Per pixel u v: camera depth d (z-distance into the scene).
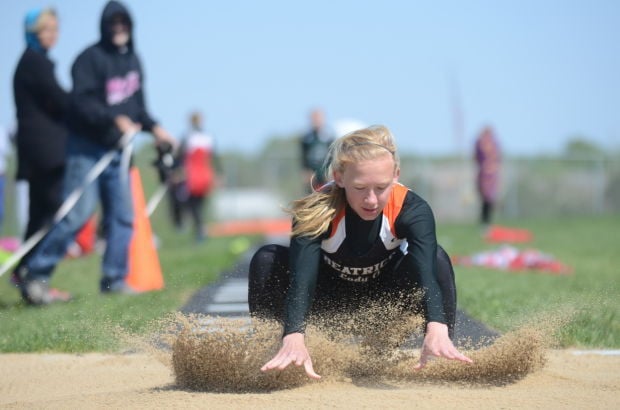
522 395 10.14
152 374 13.01
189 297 19.61
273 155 76.44
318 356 11.29
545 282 24.20
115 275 22.61
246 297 19.45
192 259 33.06
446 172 79.25
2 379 12.95
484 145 53.75
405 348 13.98
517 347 11.52
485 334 14.41
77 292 23.64
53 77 22.28
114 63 22.83
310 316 11.98
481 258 33.16
